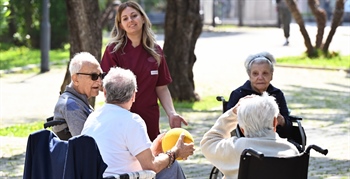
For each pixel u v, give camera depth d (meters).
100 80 7.85
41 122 15.78
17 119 16.27
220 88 20.89
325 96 19.17
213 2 45.72
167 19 17.91
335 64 25.30
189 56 18.06
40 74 25.30
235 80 22.55
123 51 8.76
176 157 6.90
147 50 8.76
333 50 28.88
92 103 14.27
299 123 8.22
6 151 12.40
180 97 18.02
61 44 34.19
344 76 23.23
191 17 17.80
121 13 8.70
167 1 17.88
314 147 6.35
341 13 27.05
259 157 6.05
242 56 28.84
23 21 34.31
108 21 37.78
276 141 6.50
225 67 25.59
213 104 17.89
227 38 36.50
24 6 33.72
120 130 6.58
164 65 8.91
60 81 23.38
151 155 6.60
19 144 13.07
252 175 6.27
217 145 6.74
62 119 7.70
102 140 6.57
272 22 47.09
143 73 8.68
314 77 22.91
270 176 6.29
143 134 6.60
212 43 33.88
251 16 47.75
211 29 43.28
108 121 6.62
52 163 6.25
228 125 6.91
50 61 28.80
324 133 14.04
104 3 36.12
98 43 15.23
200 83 21.86
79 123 7.61
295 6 27.25
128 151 6.59
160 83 8.92
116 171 6.55
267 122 6.48
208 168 11.16
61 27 33.88
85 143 6.05
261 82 8.42
